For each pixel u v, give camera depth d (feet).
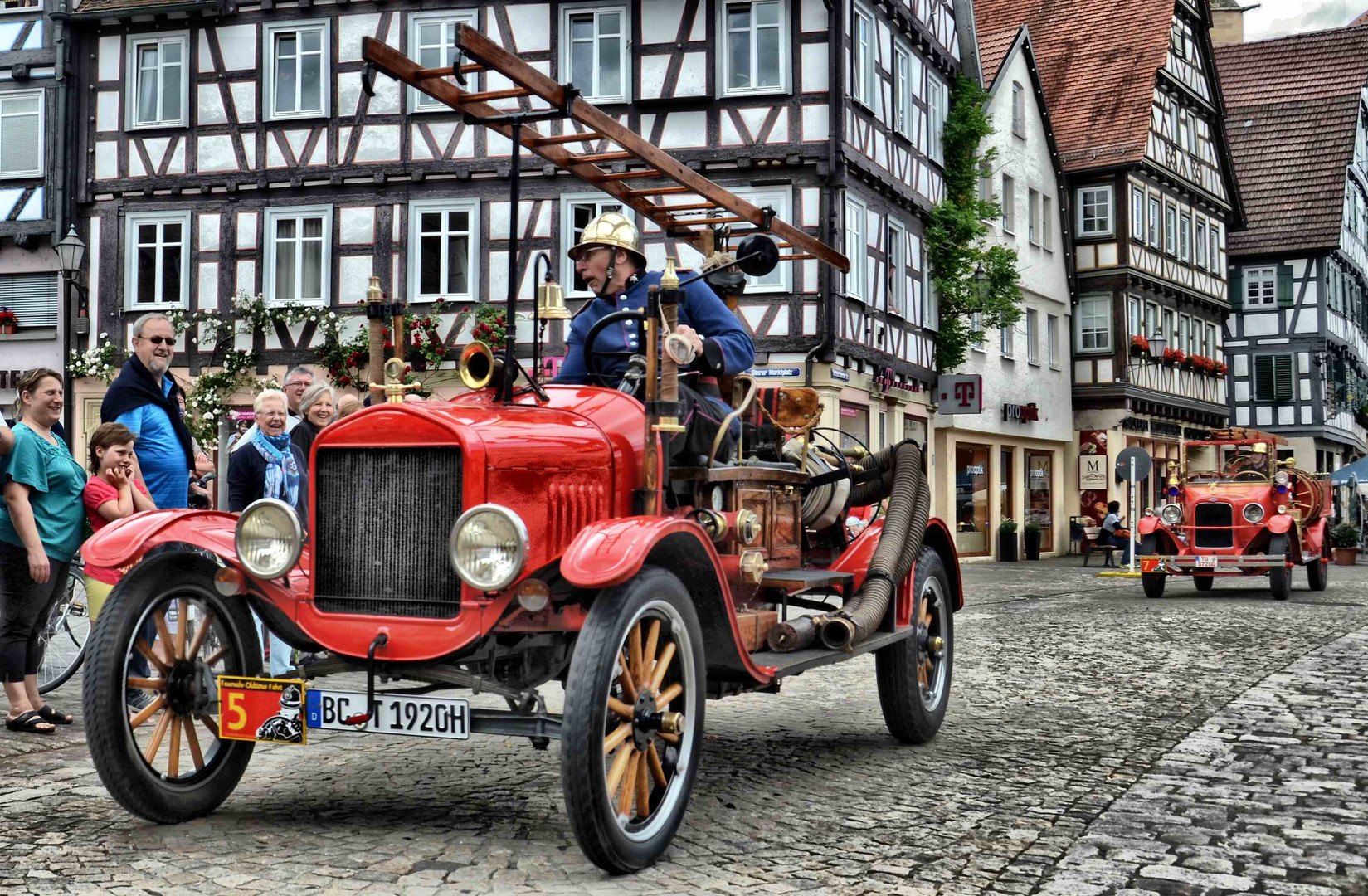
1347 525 104.78
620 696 14.05
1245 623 44.09
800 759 20.03
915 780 18.61
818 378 72.08
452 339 74.38
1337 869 14.24
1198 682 29.09
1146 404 118.62
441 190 75.41
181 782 15.79
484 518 13.75
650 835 14.05
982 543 97.81
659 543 14.48
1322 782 18.67
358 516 14.93
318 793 17.31
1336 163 150.51
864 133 76.02
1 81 80.43
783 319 72.23
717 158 72.59
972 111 91.81
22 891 12.82
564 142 17.56
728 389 19.38
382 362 16.84
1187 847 15.05
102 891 12.84
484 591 14.08
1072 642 37.50
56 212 79.46
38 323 81.35
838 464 21.84
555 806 16.57
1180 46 127.65
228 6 77.51
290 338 76.95
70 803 16.65
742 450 19.24
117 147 79.51
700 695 14.94
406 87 75.97
